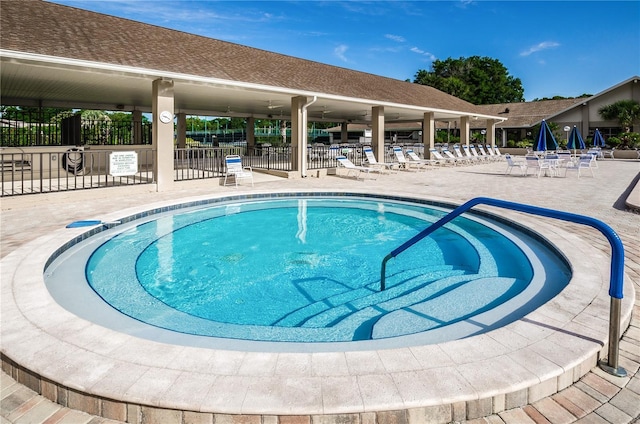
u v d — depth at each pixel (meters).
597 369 2.67
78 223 7.04
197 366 2.45
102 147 14.21
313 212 9.98
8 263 4.64
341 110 22.20
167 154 11.48
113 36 11.95
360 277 5.57
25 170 12.27
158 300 4.58
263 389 2.21
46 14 11.52
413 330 3.55
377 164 17.66
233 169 12.62
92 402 2.26
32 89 13.59
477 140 38.19
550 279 4.59
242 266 6.09
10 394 2.45
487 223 7.88
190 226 8.38
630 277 4.45
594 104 34.25
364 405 2.09
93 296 4.35
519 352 2.62
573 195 10.60
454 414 2.18
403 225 8.73
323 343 3.19
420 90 25.89
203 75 11.66
